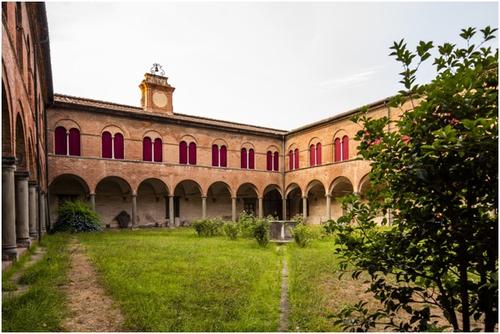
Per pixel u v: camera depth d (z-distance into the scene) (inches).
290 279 360.8
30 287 294.5
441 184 114.7
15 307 237.3
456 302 129.6
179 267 398.6
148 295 280.5
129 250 542.0
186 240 718.5
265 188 1376.7
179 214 1341.0
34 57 647.1
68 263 418.0
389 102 135.3
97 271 378.6
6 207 394.3
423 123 120.3
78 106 1016.9
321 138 1241.4
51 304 247.8
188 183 1347.2
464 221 118.6
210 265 415.5
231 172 1302.9
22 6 460.8
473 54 121.2
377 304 277.7
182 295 281.0
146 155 1143.6
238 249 577.3
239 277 351.3
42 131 842.2
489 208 118.1
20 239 504.1
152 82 1254.3
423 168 113.5
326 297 294.2
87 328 214.1
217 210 1433.3
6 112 347.9
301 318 238.8
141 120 1138.0
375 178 137.8
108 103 1154.7
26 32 520.4
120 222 1186.0
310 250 577.6
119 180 1170.6
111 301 268.8
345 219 144.1
